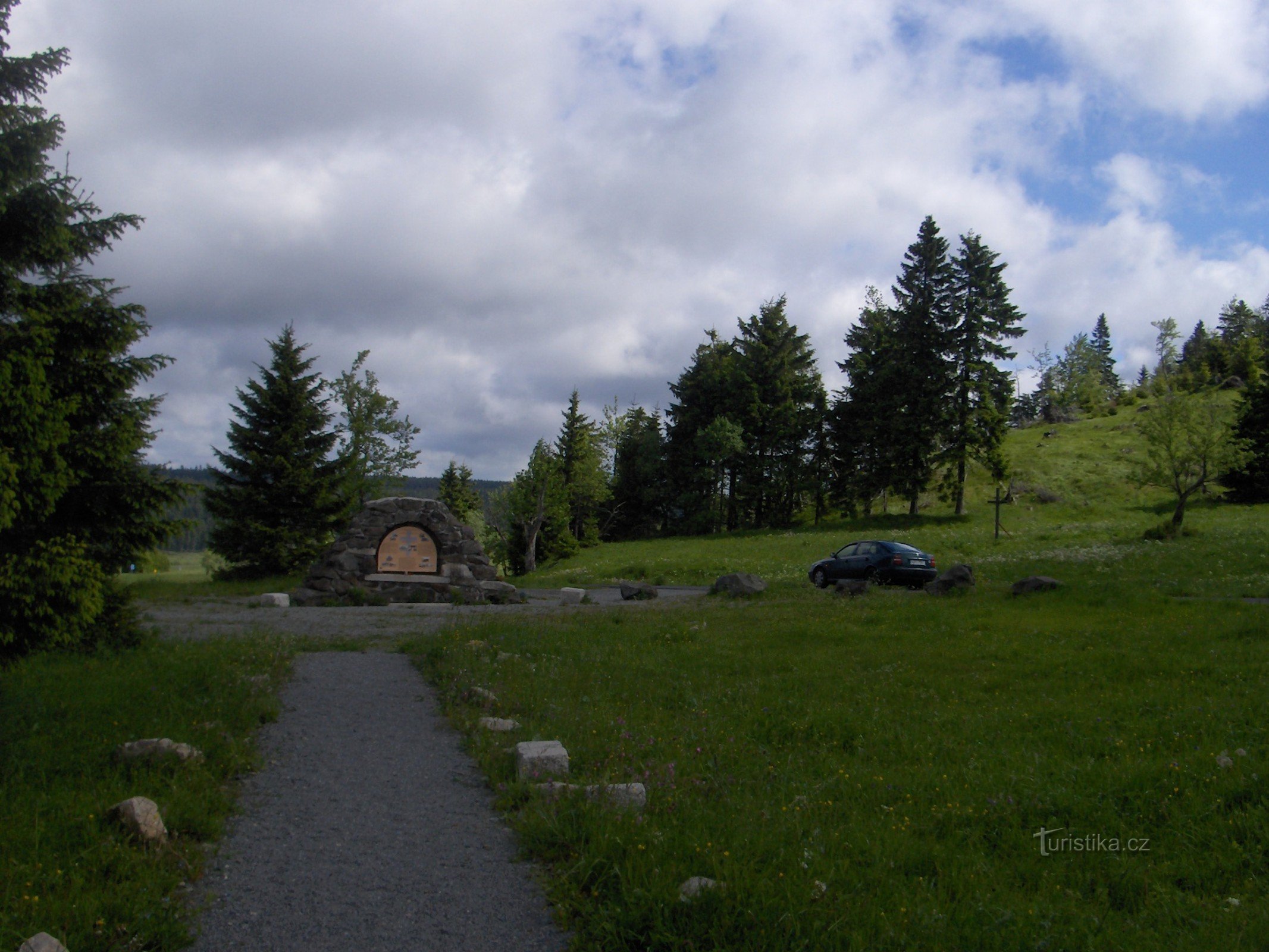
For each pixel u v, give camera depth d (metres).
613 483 76.94
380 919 4.33
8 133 10.02
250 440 34.69
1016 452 71.50
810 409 71.06
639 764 6.91
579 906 4.40
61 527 11.33
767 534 60.47
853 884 4.65
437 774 6.90
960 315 57.31
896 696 10.33
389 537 24.92
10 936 3.75
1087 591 20.55
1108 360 142.12
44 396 9.91
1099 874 5.11
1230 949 3.99
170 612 20.62
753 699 10.10
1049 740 8.12
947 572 23.73
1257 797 6.12
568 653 13.05
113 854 4.73
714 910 4.11
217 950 3.99
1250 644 12.81
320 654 12.80
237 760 6.80
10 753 6.46
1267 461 50.38
